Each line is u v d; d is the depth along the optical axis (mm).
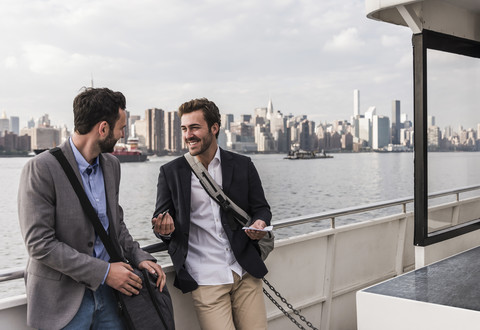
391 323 2088
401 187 86625
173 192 2090
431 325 1993
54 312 1566
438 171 2941
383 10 2887
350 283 3227
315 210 61875
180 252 2051
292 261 2809
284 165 135750
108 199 1705
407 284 2264
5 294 25219
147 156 107938
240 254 2094
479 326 1882
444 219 3074
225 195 2119
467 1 2885
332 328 3109
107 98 1651
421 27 2713
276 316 2691
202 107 2080
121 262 1660
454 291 2137
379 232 3438
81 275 1543
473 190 3326
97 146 1648
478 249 2943
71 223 1578
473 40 3127
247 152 140375
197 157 2129
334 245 3016
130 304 1665
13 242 47125
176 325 2271
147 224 46656
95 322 1712
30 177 1526
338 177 101688
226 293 2131
